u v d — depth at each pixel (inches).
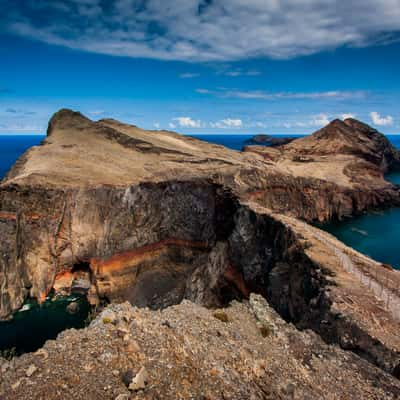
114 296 2095.2
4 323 1754.4
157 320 694.5
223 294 1979.6
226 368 561.0
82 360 515.2
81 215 2134.6
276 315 898.7
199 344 617.9
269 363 637.3
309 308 1000.9
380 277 1067.9
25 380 470.3
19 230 1977.1
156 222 2335.1
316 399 550.3
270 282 1407.5
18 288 1903.3
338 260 1184.2
